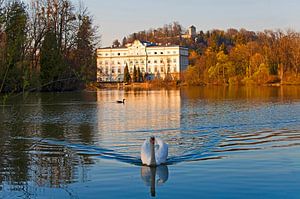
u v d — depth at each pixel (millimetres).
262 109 46219
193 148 22797
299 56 131250
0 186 15516
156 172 17312
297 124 32781
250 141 24906
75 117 39312
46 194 14547
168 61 195250
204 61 145250
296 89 99500
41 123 34406
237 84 133750
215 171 17203
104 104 55969
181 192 14484
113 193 14531
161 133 28906
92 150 22469
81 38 44156
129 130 30422
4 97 11961
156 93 91688
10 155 21094
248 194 14125
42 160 19953
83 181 16016
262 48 139875
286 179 15836
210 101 61281
